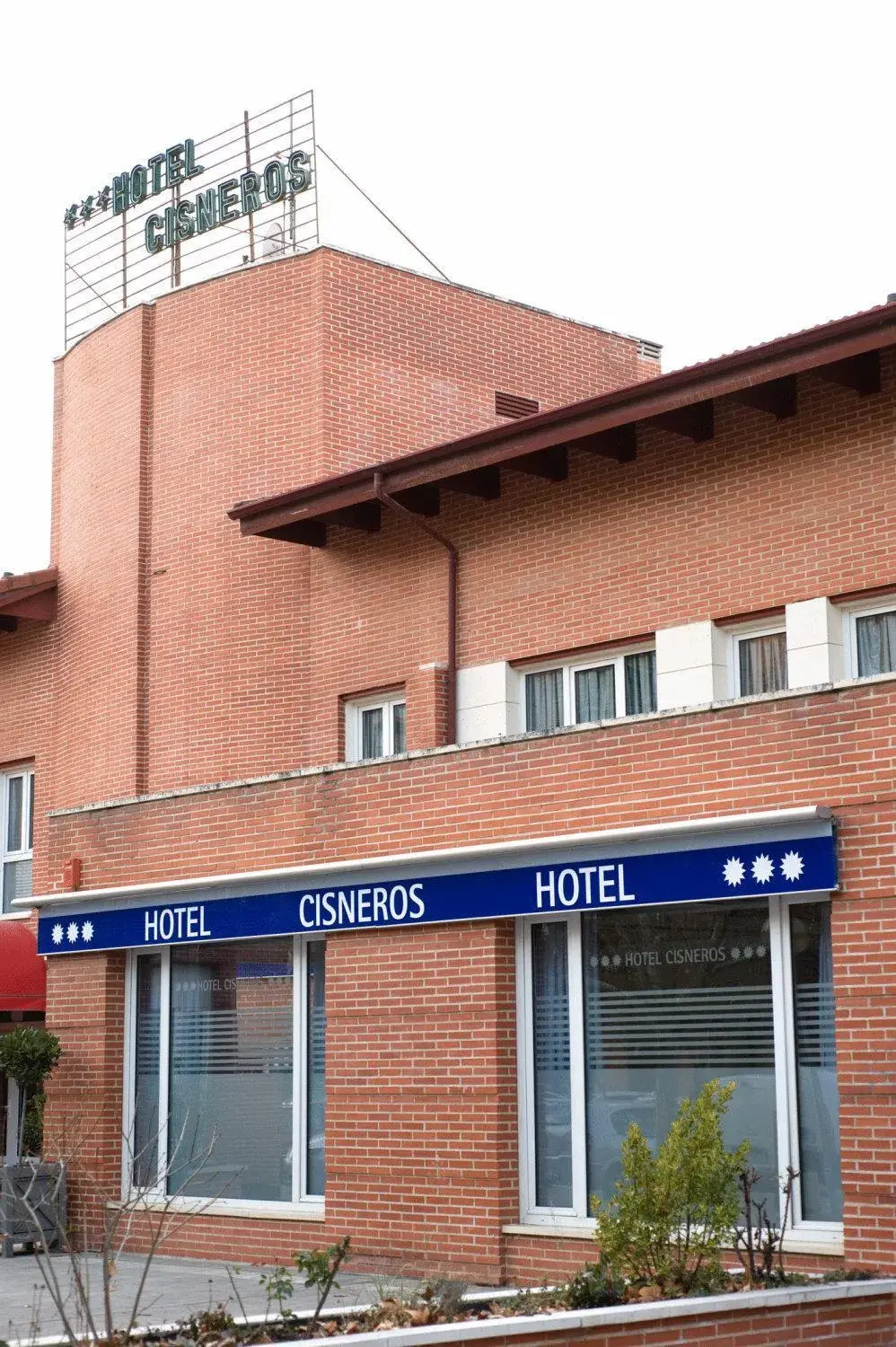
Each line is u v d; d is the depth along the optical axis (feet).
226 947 59.00
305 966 56.39
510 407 77.97
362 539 67.82
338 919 53.62
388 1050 51.98
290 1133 55.88
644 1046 46.73
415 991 51.52
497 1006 49.32
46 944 64.28
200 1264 55.83
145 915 60.34
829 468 54.34
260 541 70.79
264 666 69.87
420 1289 36.81
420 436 73.51
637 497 59.36
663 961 46.62
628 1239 35.17
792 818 42.29
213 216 78.18
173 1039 60.34
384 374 72.59
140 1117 60.80
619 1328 30.50
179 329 74.90
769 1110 43.75
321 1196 54.70
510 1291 37.55
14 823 84.17
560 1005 48.88
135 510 74.79
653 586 58.54
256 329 72.33
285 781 57.11
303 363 70.85
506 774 50.49
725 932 45.37
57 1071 63.26
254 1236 55.57
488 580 63.46
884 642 53.52
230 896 57.41
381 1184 51.52
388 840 53.47
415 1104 50.98
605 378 83.25
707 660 56.70
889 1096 40.04
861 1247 39.96
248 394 72.08
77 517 79.30
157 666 73.31
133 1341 31.35
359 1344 27.86
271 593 70.23
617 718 47.80
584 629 60.29
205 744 70.90
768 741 44.27
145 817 61.93
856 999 41.06
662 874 45.52
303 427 70.33
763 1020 44.24
